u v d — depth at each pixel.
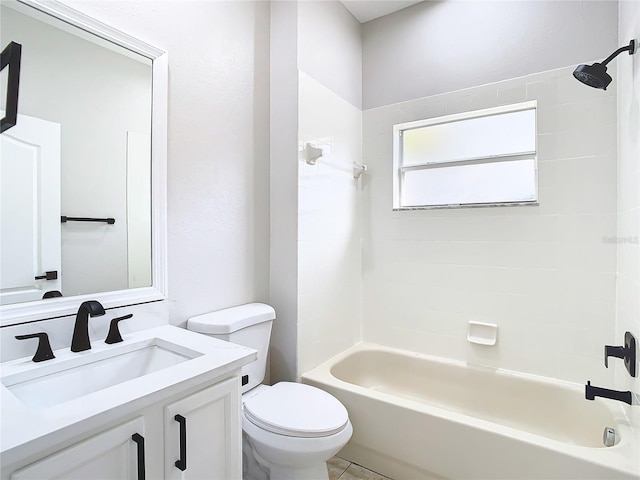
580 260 1.84
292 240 1.95
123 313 1.29
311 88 2.02
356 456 1.81
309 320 2.03
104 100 1.26
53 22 1.14
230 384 1.08
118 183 1.30
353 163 2.43
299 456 1.31
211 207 1.67
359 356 2.38
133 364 1.21
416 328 2.35
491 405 2.03
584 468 1.25
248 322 1.61
